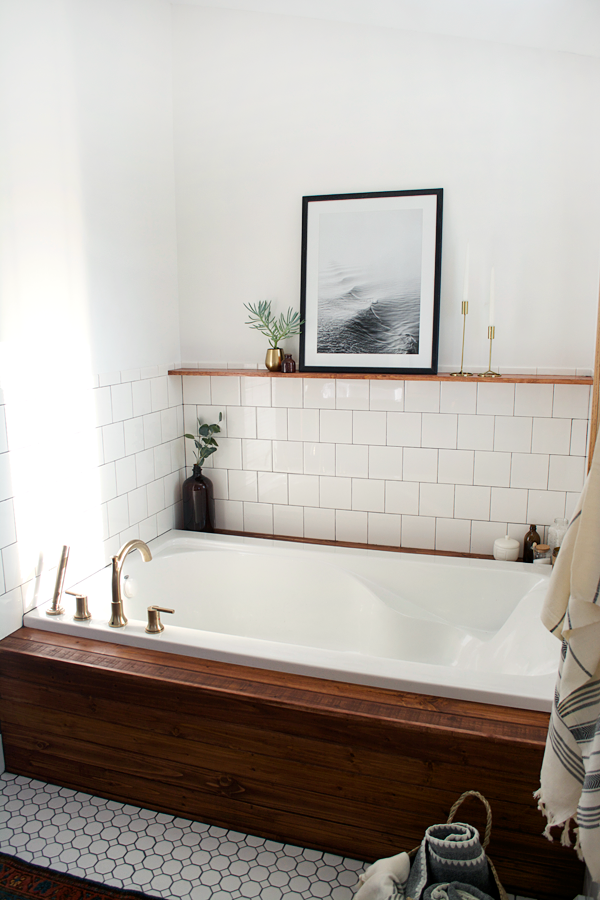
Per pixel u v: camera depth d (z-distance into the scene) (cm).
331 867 199
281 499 341
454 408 306
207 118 324
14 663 230
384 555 302
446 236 299
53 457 254
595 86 274
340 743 194
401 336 304
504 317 297
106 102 277
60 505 260
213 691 204
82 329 268
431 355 300
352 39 298
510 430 301
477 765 183
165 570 307
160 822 218
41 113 241
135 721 218
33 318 241
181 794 218
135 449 308
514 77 282
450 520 316
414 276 300
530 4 244
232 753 208
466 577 288
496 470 306
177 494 349
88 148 267
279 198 320
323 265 311
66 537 264
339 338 313
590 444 155
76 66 259
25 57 232
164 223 326
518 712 190
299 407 329
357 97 302
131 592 249
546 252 289
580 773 149
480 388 301
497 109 286
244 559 312
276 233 323
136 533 312
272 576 309
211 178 328
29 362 240
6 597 237
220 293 335
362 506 328
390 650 283
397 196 298
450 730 183
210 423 346
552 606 150
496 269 295
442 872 165
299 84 309
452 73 289
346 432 323
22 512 241
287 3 290
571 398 292
